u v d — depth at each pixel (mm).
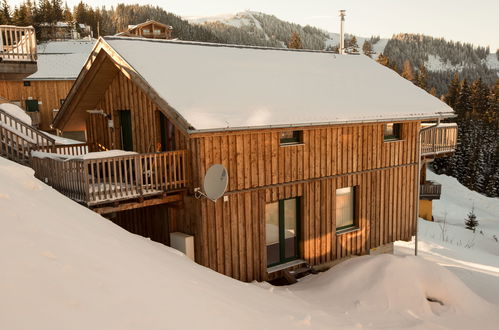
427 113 14453
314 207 12602
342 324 7383
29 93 31109
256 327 5512
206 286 6539
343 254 13469
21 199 5691
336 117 11977
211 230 10516
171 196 10625
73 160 9500
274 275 11844
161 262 6816
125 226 13242
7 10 91938
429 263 10219
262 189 11422
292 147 11914
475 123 72562
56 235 5117
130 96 12422
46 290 3871
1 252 4051
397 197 14812
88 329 3637
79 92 13312
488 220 36625
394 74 17344
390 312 8695
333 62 16484
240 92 11547
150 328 4156
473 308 9352
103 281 4590
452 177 53812
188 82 11094
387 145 14250
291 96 12344
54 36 82125
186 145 10625
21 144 12008
